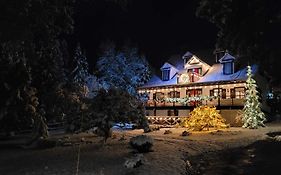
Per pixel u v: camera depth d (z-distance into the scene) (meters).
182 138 29.50
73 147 24.27
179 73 54.47
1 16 15.12
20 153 22.06
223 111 43.72
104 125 25.31
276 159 19.75
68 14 20.25
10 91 25.44
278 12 15.07
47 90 31.36
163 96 55.81
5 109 25.25
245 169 17.16
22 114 26.09
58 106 31.44
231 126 42.09
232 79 46.94
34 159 19.23
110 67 63.81
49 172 15.34
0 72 25.33
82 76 58.84
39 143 25.31
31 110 26.38
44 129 27.56
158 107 53.06
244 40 16.25
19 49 18.95
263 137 29.50
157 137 30.61
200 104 48.03
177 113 50.88
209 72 51.56
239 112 41.41
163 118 47.00
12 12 15.19
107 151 21.83
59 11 18.78
